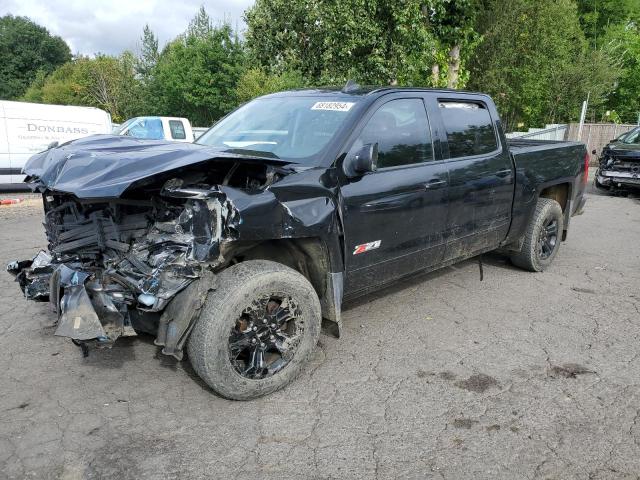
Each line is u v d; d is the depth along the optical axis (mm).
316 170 3414
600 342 4191
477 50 24703
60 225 3746
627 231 8500
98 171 3031
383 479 2580
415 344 4113
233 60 37719
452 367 3744
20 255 6664
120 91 42531
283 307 3305
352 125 3727
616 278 5875
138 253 3137
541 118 29406
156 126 15695
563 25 26281
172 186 3047
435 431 2980
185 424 3012
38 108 14219
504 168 5023
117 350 3912
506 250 5977
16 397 3266
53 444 2809
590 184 15086
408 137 4121
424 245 4273
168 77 38875
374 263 3877
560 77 27375
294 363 3383
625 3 36531
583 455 2779
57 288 3055
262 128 4102
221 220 2924
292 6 12812
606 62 28562
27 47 71750
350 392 3389
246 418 3082
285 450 2795
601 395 3383
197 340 3025
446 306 4938
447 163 4402
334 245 3455
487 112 5078
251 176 3311
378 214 3762
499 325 4508
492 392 3408
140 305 2982
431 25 14258
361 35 12445
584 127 22078
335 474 2613
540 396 3363
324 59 12727
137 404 3211
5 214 10117
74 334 2814
